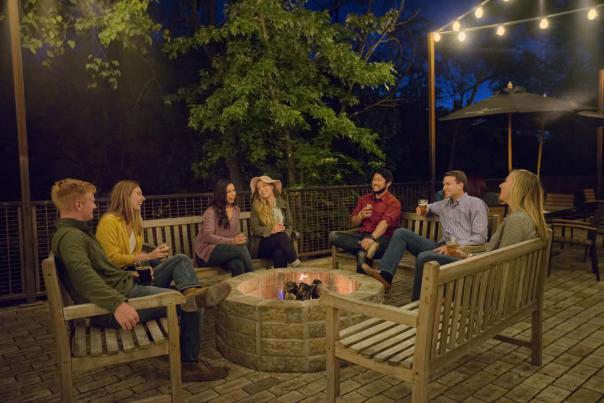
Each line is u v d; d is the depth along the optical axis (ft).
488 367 10.90
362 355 8.03
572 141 61.16
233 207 16.05
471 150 58.03
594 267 19.02
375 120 39.42
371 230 17.29
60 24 26.08
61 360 7.77
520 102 23.29
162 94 35.12
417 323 7.30
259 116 28.99
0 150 36.29
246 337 11.03
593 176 40.83
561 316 14.49
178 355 8.51
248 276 13.38
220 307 11.69
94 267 9.12
